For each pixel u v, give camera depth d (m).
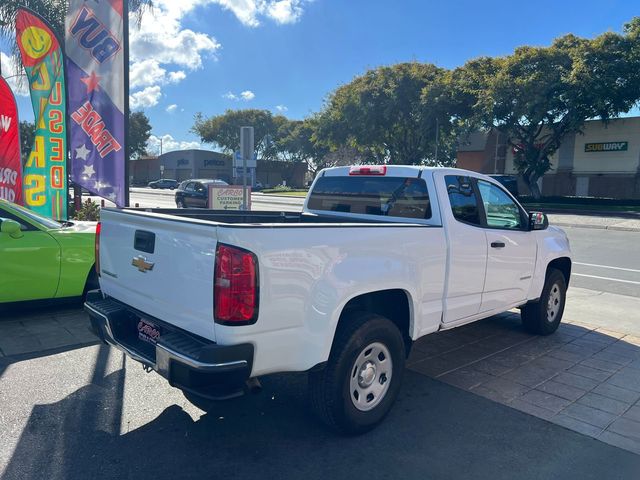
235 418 4.00
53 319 6.35
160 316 3.58
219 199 14.09
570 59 31.05
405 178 4.79
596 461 3.48
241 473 3.26
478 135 49.09
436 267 4.33
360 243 3.64
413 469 3.35
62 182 10.33
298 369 3.38
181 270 3.32
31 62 9.96
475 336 6.20
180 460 3.39
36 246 6.20
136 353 3.62
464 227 4.66
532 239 5.65
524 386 4.70
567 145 41.09
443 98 35.75
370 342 3.70
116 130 9.43
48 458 3.37
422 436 3.78
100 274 4.38
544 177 42.62
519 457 3.51
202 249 3.15
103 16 9.15
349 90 41.53
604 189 39.50
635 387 4.71
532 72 31.39
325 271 3.42
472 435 3.80
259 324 3.12
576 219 23.91
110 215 4.17
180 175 80.38
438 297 4.42
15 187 10.12
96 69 9.23
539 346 5.86
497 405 4.30
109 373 4.76
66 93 10.06
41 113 10.09
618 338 6.21
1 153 9.95
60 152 10.23
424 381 4.79
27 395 4.28
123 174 9.55
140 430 3.77
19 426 3.77
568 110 31.77
